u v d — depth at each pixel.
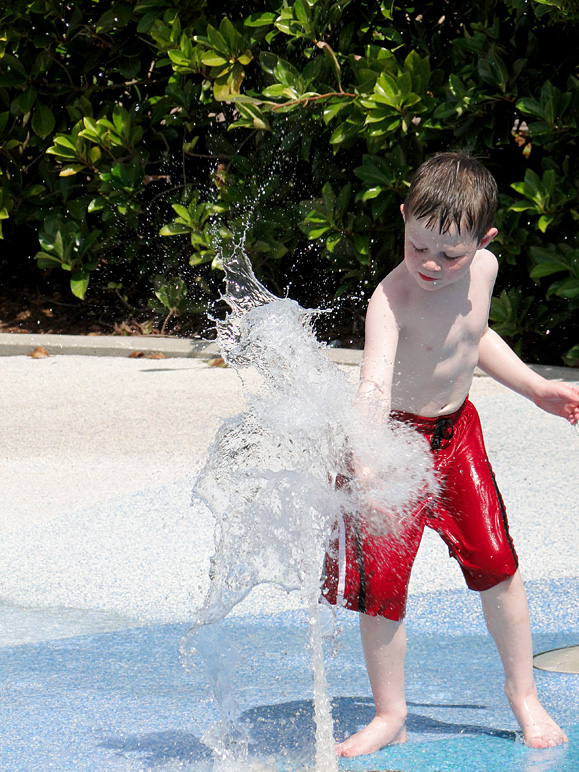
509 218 20.58
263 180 23.36
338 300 24.22
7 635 9.55
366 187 21.03
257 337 7.21
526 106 19.64
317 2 21.20
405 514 7.14
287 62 21.38
